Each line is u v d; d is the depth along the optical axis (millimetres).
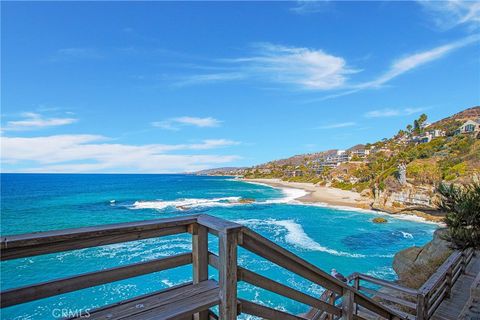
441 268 5742
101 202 43562
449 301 5770
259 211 37031
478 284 5383
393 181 39625
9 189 64938
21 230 23812
